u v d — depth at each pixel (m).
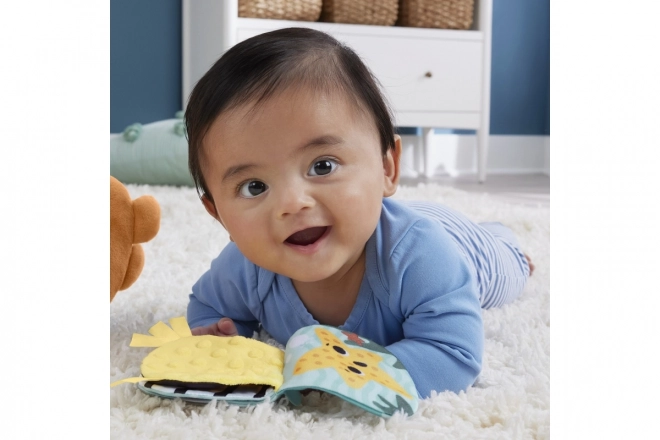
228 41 2.45
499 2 3.37
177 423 0.65
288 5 2.52
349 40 2.62
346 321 0.86
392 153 0.82
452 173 3.32
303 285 0.88
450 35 2.76
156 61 3.00
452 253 0.83
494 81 3.41
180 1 2.98
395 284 0.81
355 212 0.73
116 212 0.85
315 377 0.69
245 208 0.73
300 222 0.71
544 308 1.10
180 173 2.32
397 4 2.72
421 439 0.64
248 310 0.98
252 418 0.65
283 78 0.71
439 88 2.78
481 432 0.66
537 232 1.65
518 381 0.79
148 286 1.16
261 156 0.71
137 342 0.80
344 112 0.73
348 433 0.64
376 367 0.73
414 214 0.86
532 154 3.47
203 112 0.75
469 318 0.80
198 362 0.73
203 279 1.00
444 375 0.76
